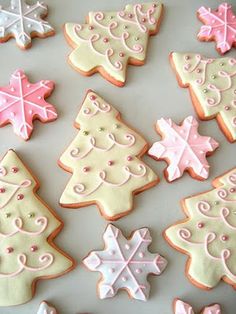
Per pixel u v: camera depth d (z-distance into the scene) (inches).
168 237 7.9
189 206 8.1
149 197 8.2
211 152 8.5
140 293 7.6
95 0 9.7
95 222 8.0
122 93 8.9
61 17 9.5
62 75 9.0
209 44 9.5
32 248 7.6
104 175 8.1
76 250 7.8
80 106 8.7
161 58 9.3
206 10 9.6
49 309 7.4
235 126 8.6
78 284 7.7
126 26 9.3
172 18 9.7
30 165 8.3
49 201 8.0
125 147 8.3
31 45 9.1
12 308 7.5
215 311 7.6
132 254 7.7
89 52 9.0
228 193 8.2
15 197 7.8
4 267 7.5
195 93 8.9
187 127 8.5
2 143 8.4
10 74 8.9
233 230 7.9
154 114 8.8
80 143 8.3
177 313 7.6
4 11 9.2
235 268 7.7
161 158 8.4
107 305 7.6
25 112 8.4
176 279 7.8
